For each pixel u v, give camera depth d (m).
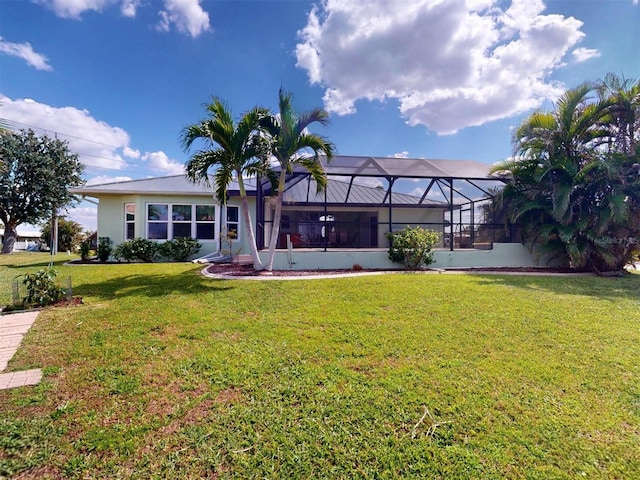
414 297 6.68
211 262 13.45
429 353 3.96
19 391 3.01
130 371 3.42
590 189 11.27
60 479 2.04
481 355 3.91
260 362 3.64
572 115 11.25
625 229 10.91
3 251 25.47
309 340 4.31
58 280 8.66
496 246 12.77
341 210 18.44
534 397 3.01
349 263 11.77
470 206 15.50
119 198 15.48
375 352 3.96
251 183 17.12
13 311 5.66
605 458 2.29
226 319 5.18
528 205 11.85
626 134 11.18
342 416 2.70
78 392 3.01
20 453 2.24
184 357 3.76
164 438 2.41
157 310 5.66
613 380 3.33
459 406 2.85
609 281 9.22
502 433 2.52
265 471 2.13
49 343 4.18
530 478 2.11
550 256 12.81
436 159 15.09
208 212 15.85
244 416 2.67
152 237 15.24
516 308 5.93
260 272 9.98
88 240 17.53
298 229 17.89
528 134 12.01
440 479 2.09
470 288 7.61
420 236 11.67
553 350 4.07
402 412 2.76
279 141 9.51
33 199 25.12
